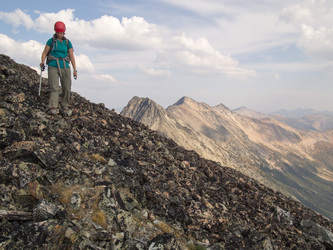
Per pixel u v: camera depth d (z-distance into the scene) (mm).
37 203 6113
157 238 6941
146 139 14961
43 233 5281
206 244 8945
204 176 14766
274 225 12562
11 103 10039
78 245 5812
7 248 4836
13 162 7203
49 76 10875
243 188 15469
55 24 10508
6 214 5520
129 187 9492
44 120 10227
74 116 12062
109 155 10570
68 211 6766
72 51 11219
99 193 7809
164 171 12070
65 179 7879
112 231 6953
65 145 9398
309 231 13727
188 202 10656
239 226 10758
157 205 9688
